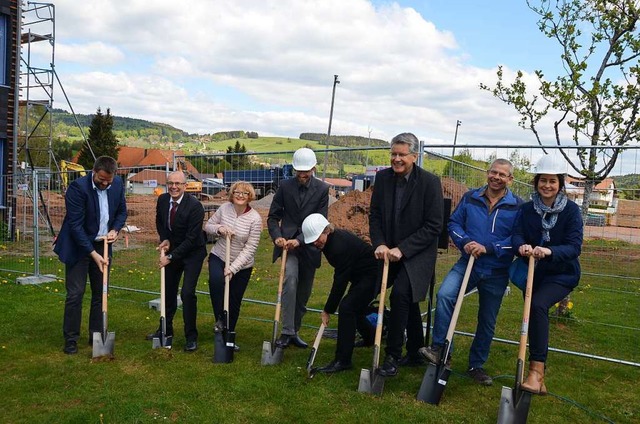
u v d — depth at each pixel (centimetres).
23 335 584
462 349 569
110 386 452
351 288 502
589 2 782
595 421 410
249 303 767
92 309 567
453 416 404
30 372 480
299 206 552
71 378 468
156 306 708
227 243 530
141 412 400
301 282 561
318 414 404
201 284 896
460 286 469
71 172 942
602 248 823
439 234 468
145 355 527
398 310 459
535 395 454
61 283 849
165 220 560
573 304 835
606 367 537
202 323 655
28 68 1667
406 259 465
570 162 691
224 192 749
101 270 532
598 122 763
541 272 440
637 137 743
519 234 446
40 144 3053
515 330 661
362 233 1367
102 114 5650
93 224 550
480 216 472
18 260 1038
